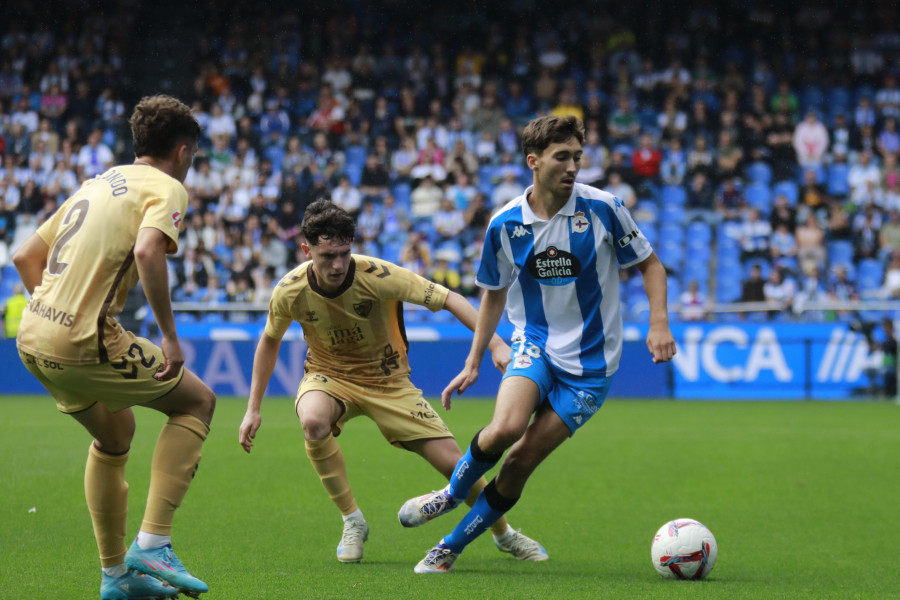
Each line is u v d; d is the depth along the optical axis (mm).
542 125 14477
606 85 74750
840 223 64438
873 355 52219
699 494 23906
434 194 65500
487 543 18453
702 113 70938
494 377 53188
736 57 76062
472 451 14688
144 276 11500
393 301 16719
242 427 16062
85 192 12562
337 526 19453
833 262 63750
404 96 73875
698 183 66062
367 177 67625
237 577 14672
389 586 14055
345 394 16766
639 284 59594
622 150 69812
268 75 76000
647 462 29016
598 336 15141
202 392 12953
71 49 76812
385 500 22750
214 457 29062
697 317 56156
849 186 67500
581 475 26672
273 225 61688
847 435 35531
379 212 65625
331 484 16156
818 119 71750
